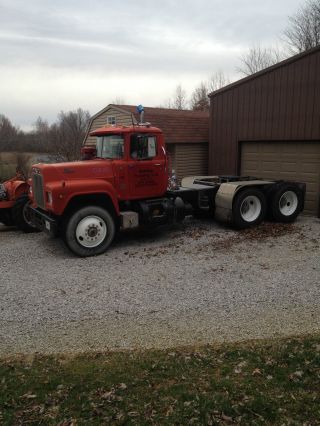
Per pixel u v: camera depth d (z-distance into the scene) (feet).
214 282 21.31
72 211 26.17
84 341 15.65
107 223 26.91
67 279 22.22
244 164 44.98
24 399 11.79
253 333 15.89
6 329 16.71
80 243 26.20
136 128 28.32
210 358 13.94
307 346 14.42
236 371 13.03
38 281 21.97
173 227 33.60
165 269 23.49
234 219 31.91
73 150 91.30
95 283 21.56
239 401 11.51
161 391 12.08
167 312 18.01
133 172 28.37
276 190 34.01
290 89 38.86
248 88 42.88
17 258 26.14
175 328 16.53
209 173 48.93
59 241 30.27
